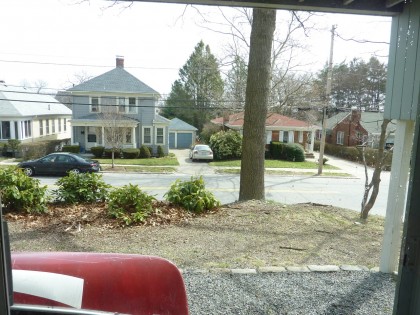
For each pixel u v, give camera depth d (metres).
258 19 6.32
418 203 1.05
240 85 18.44
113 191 5.60
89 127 22.36
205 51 34.03
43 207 5.37
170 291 1.94
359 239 4.49
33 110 23.59
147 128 22.97
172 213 5.39
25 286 1.64
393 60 2.77
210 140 22.11
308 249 4.02
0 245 0.93
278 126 25.17
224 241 4.26
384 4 2.52
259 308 2.55
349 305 2.62
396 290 1.12
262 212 5.68
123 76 23.00
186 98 34.56
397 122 2.95
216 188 12.41
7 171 5.59
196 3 2.39
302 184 13.84
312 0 2.39
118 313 1.61
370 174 16.81
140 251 3.85
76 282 1.77
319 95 18.19
